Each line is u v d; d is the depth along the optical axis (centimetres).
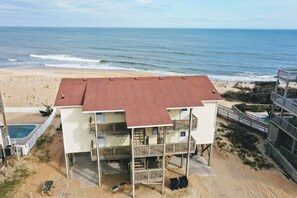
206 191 2116
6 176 2248
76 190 2097
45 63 9194
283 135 2623
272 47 14988
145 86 2295
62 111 2058
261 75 7969
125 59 10331
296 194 2100
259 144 2936
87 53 11862
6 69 7744
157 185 2173
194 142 2159
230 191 2123
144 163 2173
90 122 2077
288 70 2541
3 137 2406
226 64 9694
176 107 2022
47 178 2247
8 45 14375
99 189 2116
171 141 2311
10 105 4256
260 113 3988
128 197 2025
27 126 3353
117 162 2466
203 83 2431
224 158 2622
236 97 5009
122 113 2152
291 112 2375
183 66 9156
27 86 5500
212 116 2302
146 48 13625
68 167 2262
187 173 2234
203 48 13912
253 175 2350
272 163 2552
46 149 2739
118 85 2284
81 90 2212
